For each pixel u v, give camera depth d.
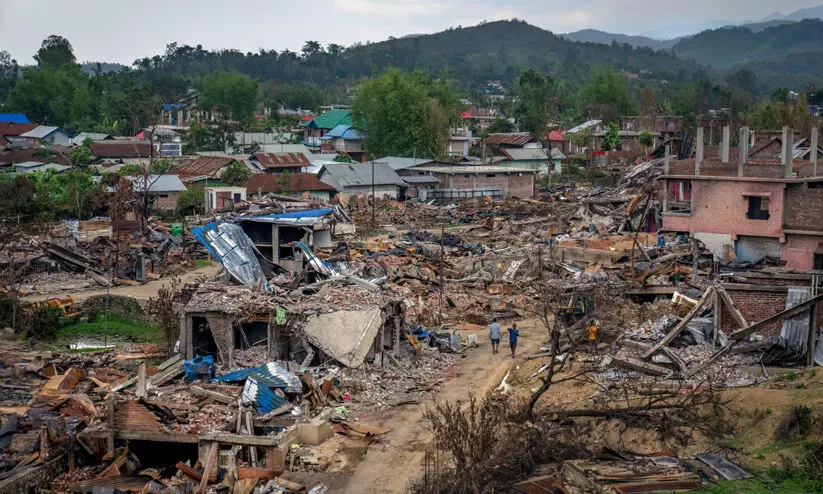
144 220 62.16
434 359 32.12
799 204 45.06
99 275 48.59
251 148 124.88
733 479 19.36
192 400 24.95
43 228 55.12
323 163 102.81
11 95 158.62
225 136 131.12
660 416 22.95
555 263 47.78
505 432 23.45
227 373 27.47
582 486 19.45
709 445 21.52
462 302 42.44
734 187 46.62
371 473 21.69
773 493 18.50
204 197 76.38
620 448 21.97
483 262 51.31
